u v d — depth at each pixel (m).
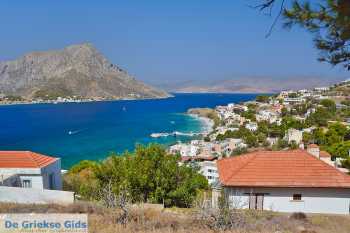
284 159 26.36
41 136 138.75
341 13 5.89
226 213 16.12
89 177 37.16
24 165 27.75
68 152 105.31
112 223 15.75
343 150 77.31
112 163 27.69
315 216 21.30
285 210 24.55
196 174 30.14
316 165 25.69
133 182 25.22
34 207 19.09
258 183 24.53
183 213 19.78
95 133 147.62
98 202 20.80
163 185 25.08
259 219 17.95
